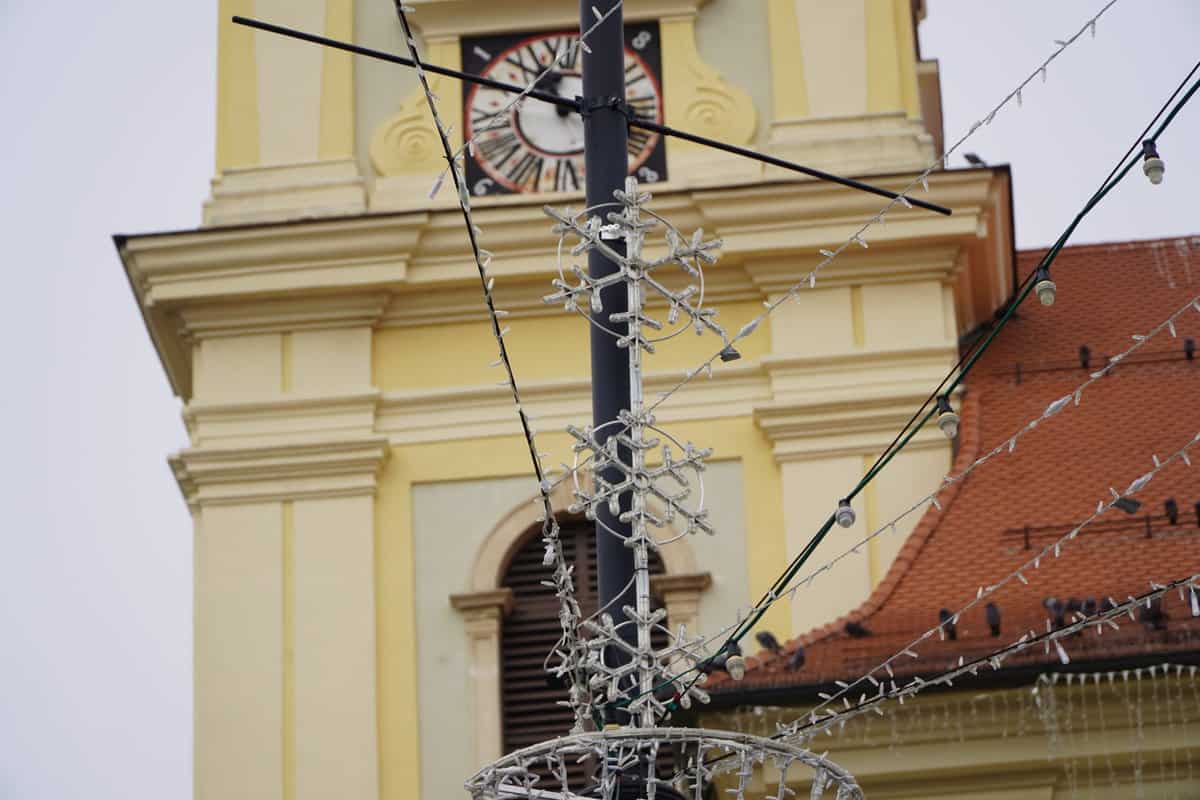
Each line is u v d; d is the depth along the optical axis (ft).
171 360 152.87
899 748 119.34
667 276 147.64
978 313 151.23
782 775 53.88
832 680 118.62
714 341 146.92
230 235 148.05
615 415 60.34
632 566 59.62
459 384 147.64
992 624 120.47
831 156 149.38
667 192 147.33
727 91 152.35
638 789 55.26
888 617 124.47
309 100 153.89
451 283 148.36
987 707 118.73
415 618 142.92
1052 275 156.15
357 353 148.05
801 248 146.72
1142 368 146.41
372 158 152.97
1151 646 117.19
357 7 155.94
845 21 153.07
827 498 143.02
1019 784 119.03
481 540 144.46
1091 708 118.32
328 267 148.05
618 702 58.08
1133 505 68.44
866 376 145.28
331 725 140.67
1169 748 117.91
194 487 146.10
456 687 141.18
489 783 54.34
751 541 142.72
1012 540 130.41
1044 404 143.33
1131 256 157.48
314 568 144.05
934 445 143.13
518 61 154.30
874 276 147.23
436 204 150.61
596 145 64.03
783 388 145.38
